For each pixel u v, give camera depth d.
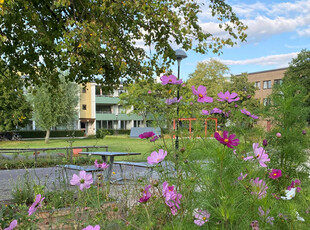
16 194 4.09
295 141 2.57
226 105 2.17
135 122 51.09
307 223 1.50
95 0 5.30
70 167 4.84
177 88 2.23
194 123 1.98
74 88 31.73
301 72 36.81
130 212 2.11
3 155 12.75
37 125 30.30
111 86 7.95
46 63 7.06
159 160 1.58
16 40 6.64
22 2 4.97
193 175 1.64
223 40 6.31
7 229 1.54
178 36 6.28
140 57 6.86
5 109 32.44
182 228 1.42
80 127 47.53
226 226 1.36
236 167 1.67
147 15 5.58
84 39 4.84
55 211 2.72
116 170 6.37
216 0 6.62
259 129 2.26
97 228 1.34
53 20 6.41
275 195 1.72
